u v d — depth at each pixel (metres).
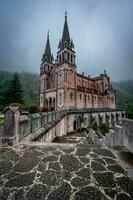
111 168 4.99
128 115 67.25
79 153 6.48
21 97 52.22
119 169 4.93
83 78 62.44
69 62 47.94
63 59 48.25
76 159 5.78
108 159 5.80
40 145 7.62
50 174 4.53
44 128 13.15
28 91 138.75
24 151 6.63
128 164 5.35
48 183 4.02
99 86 69.38
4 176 4.36
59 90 47.47
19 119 8.20
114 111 58.19
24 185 3.91
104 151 6.79
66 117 31.95
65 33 50.84
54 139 19.03
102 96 65.94
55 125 20.06
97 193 3.59
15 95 50.69
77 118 36.59
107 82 72.81
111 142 9.20
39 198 3.40
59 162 5.45
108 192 3.64
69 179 4.25
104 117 50.81
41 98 56.31
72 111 34.97
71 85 48.22
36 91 139.62
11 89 51.00
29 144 7.75
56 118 21.86
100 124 41.97
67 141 19.91
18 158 5.77
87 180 4.20
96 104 60.94
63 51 48.53
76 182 4.09
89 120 41.88
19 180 4.15
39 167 5.00
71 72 48.97
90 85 67.31
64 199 3.37
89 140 20.03
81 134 29.92
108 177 4.38
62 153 6.45
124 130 7.46
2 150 6.71
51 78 55.12
